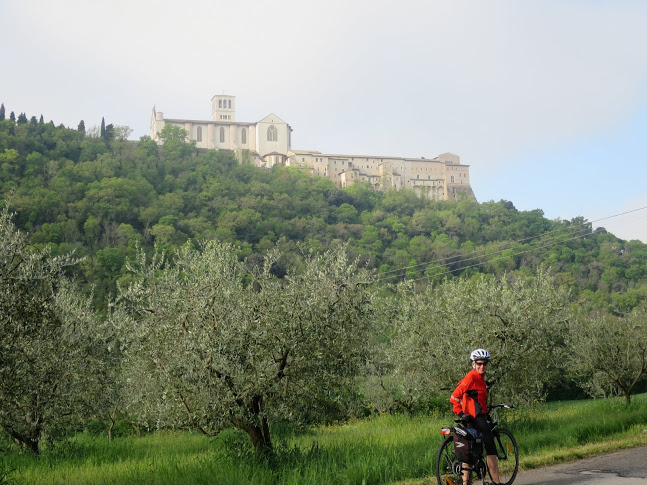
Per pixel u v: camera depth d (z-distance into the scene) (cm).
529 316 1650
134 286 1185
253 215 15388
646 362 2222
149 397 1168
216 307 1113
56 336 1294
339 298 1170
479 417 881
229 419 1126
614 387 2670
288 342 1092
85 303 1686
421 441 1311
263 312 1109
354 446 1257
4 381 979
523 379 1661
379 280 1278
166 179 18262
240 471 1016
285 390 1139
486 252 13762
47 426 1465
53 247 9562
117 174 16988
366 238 16050
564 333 1780
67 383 1447
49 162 15325
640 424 1504
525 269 11350
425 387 1934
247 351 1084
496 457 873
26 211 11675
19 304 961
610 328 2255
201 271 1177
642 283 11262
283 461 1106
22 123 18462
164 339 1120
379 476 982
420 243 16250
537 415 1788
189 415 1105
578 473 963
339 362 1175
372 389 2306
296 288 1141
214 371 1082
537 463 1076
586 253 13288
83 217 12688
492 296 1673
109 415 1988
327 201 19788
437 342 1816
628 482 870
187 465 1131
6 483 1072
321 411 1231
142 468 1190
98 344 1611
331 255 1237
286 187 19675
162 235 12669
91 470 1245
